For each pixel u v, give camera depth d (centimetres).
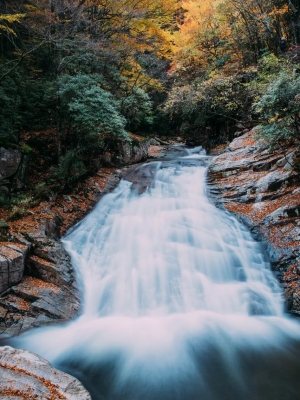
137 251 834
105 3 1362
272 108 820
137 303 695
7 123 914
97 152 1217
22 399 344
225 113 1662
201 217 948
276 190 903
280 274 708
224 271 771
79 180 1079
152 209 1022
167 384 459
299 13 1285
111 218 977
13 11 1126
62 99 1026
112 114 1001
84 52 1217
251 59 1648
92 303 696
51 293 646
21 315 586
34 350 527
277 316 647
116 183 1176
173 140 2355
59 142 1058
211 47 1905
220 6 1708
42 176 1016
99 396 433
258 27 1532
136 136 1603
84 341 565
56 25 1095
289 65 1067
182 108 1755
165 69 2122
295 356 523
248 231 839
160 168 1328
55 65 1188
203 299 699
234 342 563
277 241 763
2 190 867
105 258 821
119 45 1433
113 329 607
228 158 1192
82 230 914
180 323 626
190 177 1212
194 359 517
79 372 485
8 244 693
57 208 939
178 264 783
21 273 658
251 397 430
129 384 459
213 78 1595
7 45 1238
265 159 1032
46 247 728
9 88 973
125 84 1547
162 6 1639
